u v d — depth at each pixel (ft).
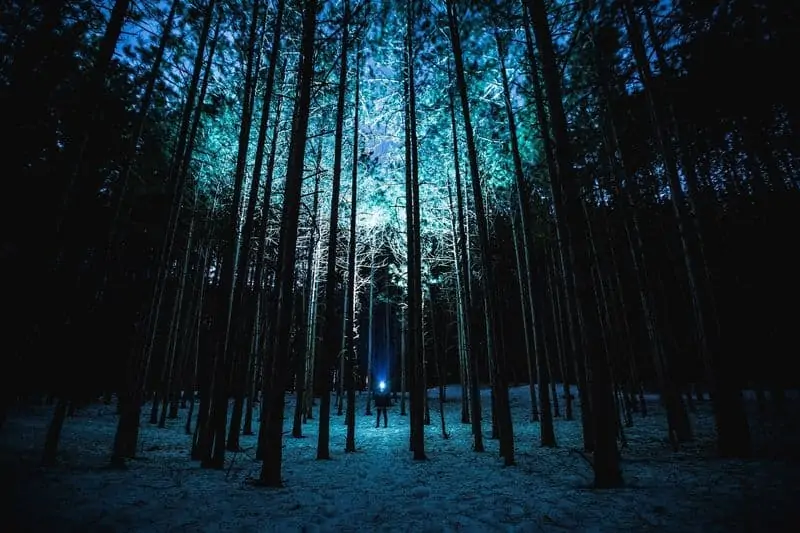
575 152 33.81
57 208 20.67
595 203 37.14
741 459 21.01
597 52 32.40
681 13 29.04
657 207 44.55
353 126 42.19
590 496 16.21
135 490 17.90
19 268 18.71
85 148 24.39
